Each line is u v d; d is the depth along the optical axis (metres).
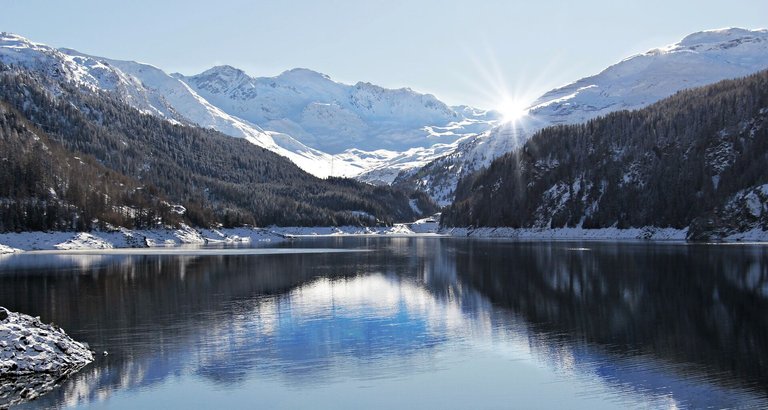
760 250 110.25
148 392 28.38
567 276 71.00
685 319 43.50
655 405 25.75
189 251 139.12
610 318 44.50
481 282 67.50
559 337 38.59
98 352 35.69
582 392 27.69
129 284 68.44
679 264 82.31
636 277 68.50
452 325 42.97
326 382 29.75
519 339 38.22
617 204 196.50
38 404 26.81
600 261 90.12
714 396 26.62
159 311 49.56
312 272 81.88
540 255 107.25
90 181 193.50
